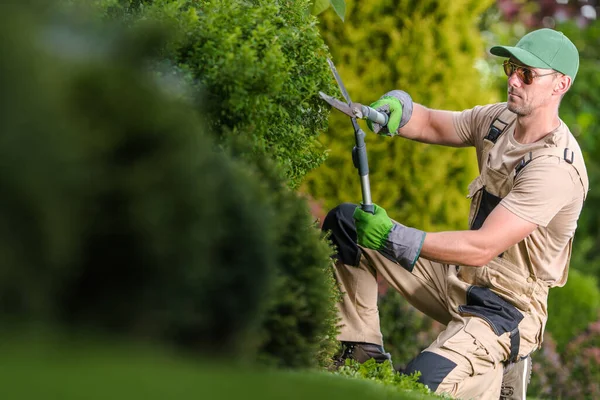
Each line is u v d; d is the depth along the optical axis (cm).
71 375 289
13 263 299
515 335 706
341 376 506
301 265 474
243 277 373
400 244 654
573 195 682
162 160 331
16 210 296
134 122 328
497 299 710
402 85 1069
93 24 367
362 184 661
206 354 372
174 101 355
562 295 1315
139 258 332
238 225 373
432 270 746
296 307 457
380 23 1068
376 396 404
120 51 362
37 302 309
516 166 686
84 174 314
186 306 351
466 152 1096
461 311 714
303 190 1052
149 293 338
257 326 407
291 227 473
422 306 755
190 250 339
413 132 780
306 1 653
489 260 665
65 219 307
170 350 353
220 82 534
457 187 1095
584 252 1691
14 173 294
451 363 687
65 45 345
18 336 307
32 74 302
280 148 605
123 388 286
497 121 730
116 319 337
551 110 691
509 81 691
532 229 667
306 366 469
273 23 605
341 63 1066
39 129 299
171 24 524
